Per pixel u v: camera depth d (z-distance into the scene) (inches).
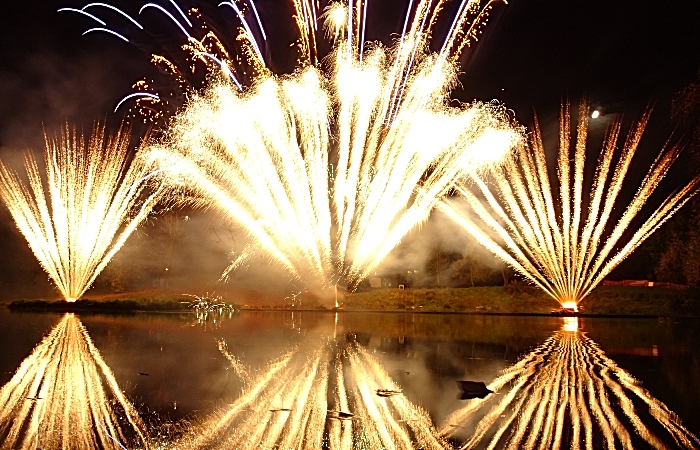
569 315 897.5
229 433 239.1
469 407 287.0
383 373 373.1
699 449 227.6
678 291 956.0
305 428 247.6
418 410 280.5
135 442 227.0
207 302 924.0
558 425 257.1
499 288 1026.1
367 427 250.5
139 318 749.9
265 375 359.6
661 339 576.1
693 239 859.4
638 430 250.4
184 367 382.3
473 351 480.7
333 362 412.8
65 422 252.2
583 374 378.0
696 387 338.6
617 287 986.7
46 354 428.1
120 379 340.8
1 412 267.1
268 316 816.3
